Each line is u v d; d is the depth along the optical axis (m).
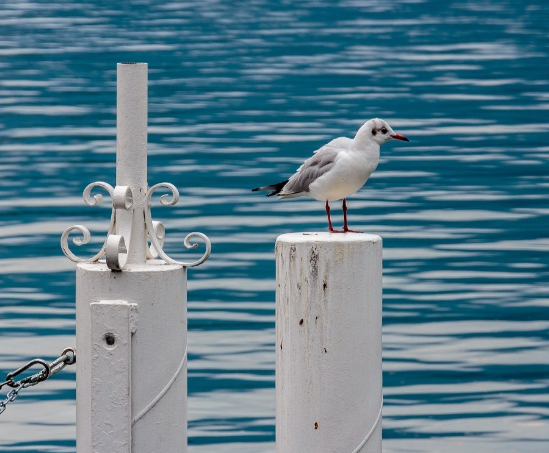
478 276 17.48
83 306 5.40
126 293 5.33
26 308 15.92
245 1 52.56
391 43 41.22
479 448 12.03
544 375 13.81
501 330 15.23
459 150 25.98
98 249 18.92
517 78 34.66
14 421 12.41
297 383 5.43
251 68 36.84
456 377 13.77
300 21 46.72
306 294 5.36
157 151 25.67
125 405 5.32
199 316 15.55
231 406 12.78
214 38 42.56
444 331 15.16
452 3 52.41
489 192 22.52
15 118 29.25
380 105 31.00
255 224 20.08
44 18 46.78
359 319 5.40
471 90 32.91
